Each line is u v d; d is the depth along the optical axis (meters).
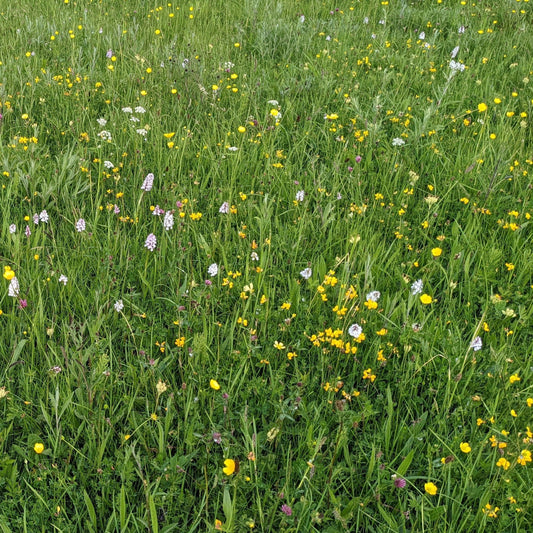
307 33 4.11
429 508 1.37
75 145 2.67
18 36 3.75
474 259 2.12
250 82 3.29
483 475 1.46
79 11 4.43
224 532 1.30
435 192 2.42
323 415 1.58
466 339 1.83
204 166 2.57
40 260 1.98
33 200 2.26
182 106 3.01
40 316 1.71
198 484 1.41
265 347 1.74
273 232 2.23
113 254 2.02
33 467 1.45
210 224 2.16
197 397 1.54
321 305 1.88
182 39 4.05
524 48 4.05
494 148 2.69
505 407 1.61
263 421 1.55
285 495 1.38
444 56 3.92
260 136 2.71
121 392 1.61
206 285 1.83
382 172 2.57
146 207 2.32
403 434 1.53
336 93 3.19
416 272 2.04
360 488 1.47
